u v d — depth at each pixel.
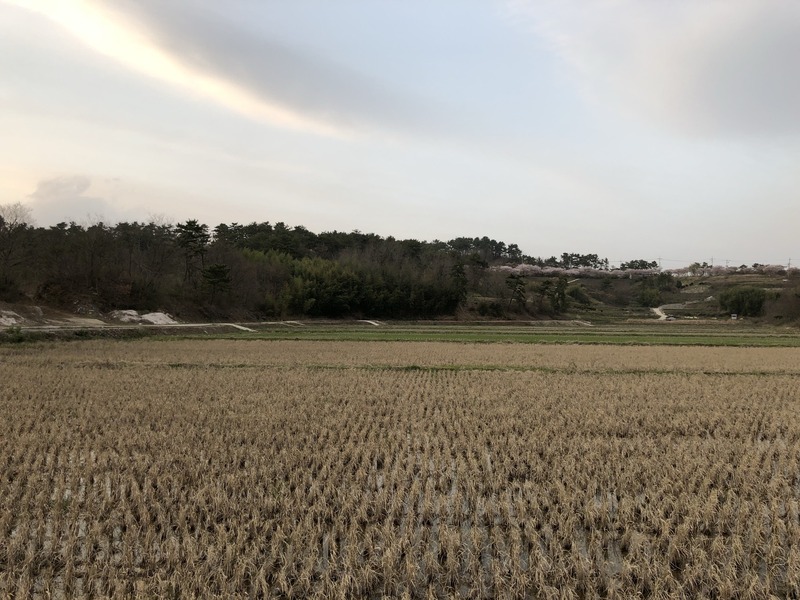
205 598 9.36
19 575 10.25
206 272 82.44
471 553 10.68
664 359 40.44
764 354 45.12
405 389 26.52
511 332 69.25
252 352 42.03
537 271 167.00
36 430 18.45
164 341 49.94
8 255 63.47
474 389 26.64
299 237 132.88
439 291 106.50
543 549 11.33
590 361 38.81
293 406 22.55
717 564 10.48
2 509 12.46
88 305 68.44
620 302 146.25
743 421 20.86
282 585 9.66
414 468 15.62
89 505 12.73
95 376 28.84
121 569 10.25
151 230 91.44
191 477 14.18
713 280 169.75
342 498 13.02
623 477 14.10
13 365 32.34
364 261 110.38
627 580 10.11
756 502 12.95
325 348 45.88
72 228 78.19
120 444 16.75
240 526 11.48
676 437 19.03
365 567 10.05
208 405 22.41
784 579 10.21
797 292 99.75
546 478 14.78
